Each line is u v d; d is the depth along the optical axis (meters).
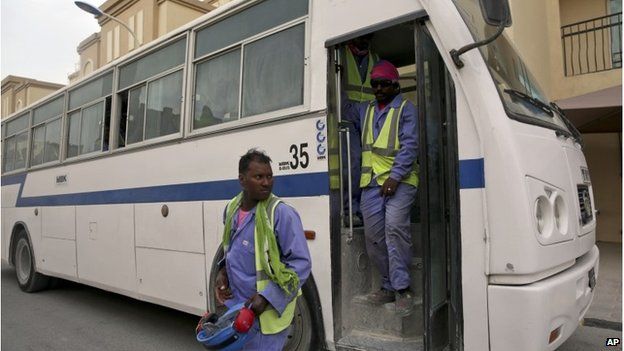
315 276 3.51
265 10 4.09
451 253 2.94
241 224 2.61
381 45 4.27
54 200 7.03
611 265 7.64
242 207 2.67
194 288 4.51
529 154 2.83
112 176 5.76
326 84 3.51
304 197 3.59
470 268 2.79
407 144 3.35
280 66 3.91
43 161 7.58
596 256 3.64
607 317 5.17
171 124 4.97
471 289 2.78
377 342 3.31
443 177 3.13
